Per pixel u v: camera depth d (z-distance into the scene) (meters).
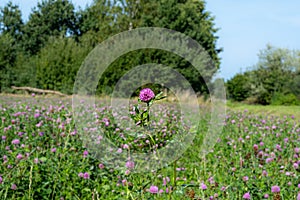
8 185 3.71
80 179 4.25
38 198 3.87
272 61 33.22
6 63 25.80
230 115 10.99
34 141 5.60
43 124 7.16
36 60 23.95
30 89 21.06
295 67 33.34
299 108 15.51
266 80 29.70
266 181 4.24
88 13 42.00
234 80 29.03
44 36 41.56
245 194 3.65
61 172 4.20
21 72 23.73
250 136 7.40
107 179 4.32
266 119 10.21
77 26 43.25
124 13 28.11
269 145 6.56
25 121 7.23
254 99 28.73
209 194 3.87
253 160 4.98
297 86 27.48
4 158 4.56
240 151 5.99
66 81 21.72
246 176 4.20
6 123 7.09
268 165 4.89
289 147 6.30
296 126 8.78
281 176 4.53
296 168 4.76
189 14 25.14
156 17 24.33
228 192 3.86
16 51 33.97
